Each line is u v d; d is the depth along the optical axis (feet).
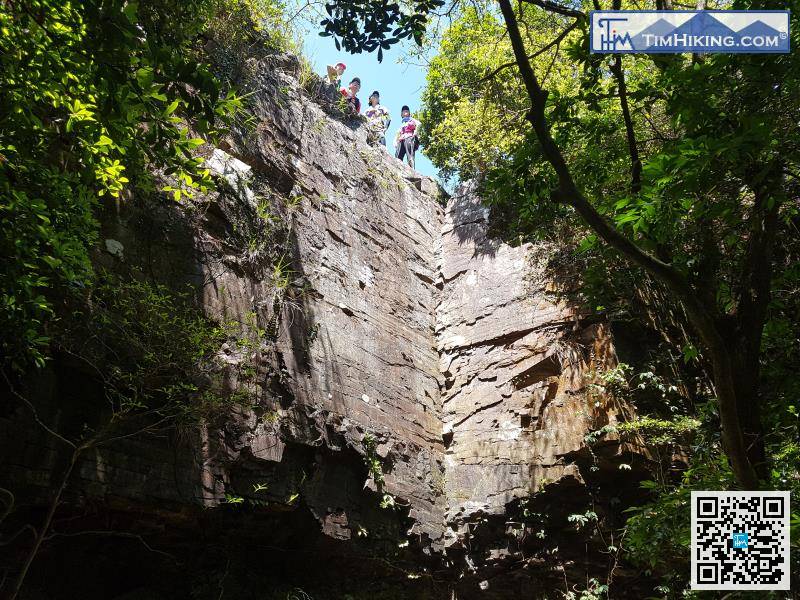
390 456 40.73
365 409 40.29
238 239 35.37
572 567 39.52
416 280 50.06
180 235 32.24
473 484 42.98
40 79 19.67
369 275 45.37
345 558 37.22
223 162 35.99
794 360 27.27
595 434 38.81
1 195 19.89
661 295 33.04
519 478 41.27
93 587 29.17
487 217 51.01
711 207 21.72
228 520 32.55
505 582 41.19
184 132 20.36
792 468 24.16
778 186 20.08
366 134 50.88
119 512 28.27
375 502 39.11
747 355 19.85
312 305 39.42
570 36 43.68
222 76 37.86
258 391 33.68
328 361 38.99
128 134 20.54
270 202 38.99
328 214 43.42
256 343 34.09
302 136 43.55
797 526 19.17
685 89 20.22
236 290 34.27
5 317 21.25
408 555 40.42
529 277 46.32
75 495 25.86
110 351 27.43
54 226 21.84
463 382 47.09
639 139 28.89
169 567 31.40
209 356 30.73
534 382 43.83
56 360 26.17
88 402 27.12
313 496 35.68
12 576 26.07
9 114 20.43
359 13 24.48
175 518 29.60
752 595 19.30
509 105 46.11
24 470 24.61
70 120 20.38
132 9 17.21
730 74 21.52
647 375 39.04
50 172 21.61
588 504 39.75
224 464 31.22
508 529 40.93
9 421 24.41
